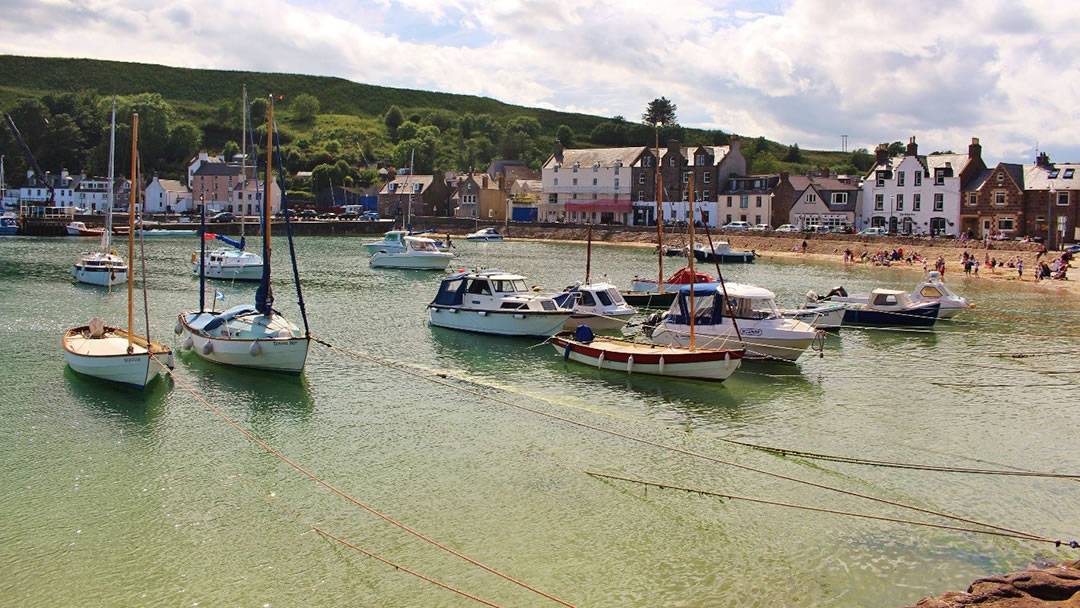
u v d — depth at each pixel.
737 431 26.48
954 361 37.59
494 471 22.64
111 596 16.34
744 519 19.83
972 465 23.66
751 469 21.73
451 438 25.31
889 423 27.66
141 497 20.72
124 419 26.69
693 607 16.02
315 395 29.81
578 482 21.94
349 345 38.88
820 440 25.75
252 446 24.44
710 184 130.88
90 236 115.12
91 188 164.75
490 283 42.16
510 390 30.80
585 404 29.11
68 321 43.69
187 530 19.03
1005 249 90.56
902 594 16.48
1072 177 97.94
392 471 22.59
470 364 35.16
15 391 29.47
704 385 31.84
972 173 107.44
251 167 159.12
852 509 20.44
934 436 26.31
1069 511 20.48
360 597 16.34
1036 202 99.56
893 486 21.95
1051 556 18.03
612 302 43.66
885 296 48.09
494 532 19.05
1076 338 43.81
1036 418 28.47
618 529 19.25
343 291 59.56
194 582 16.84
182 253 89.69
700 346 36.25
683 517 19.89
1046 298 61.16
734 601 16.22
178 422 26.48
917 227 111.00
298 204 169.50
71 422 26.28
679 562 17.75
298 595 16.41
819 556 18.03
